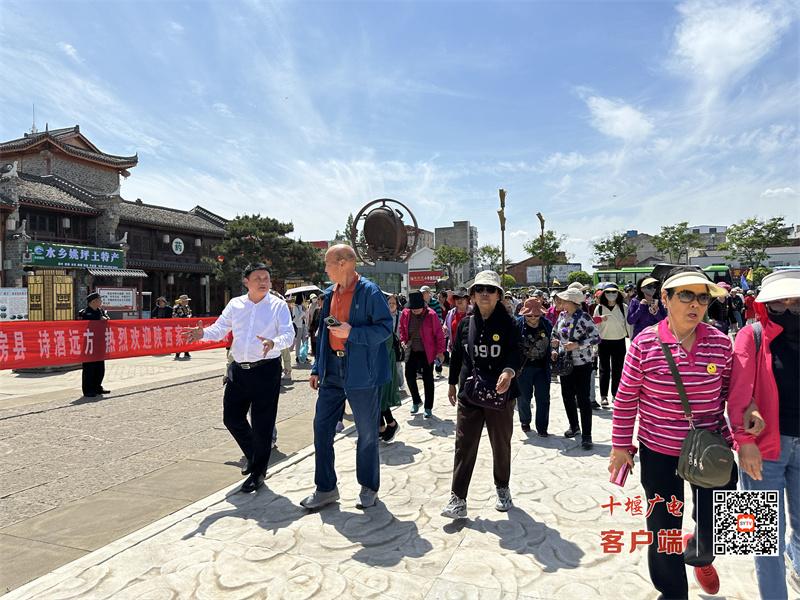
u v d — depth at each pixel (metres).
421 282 53.62
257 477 4.21
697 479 2.18
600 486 4.28
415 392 7.19
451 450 5.39
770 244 47.12
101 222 27.83
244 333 4.35
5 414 7.25
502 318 3.71
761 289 2.49
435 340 6.92
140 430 6.35
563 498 4.02
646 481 2.46
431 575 2.88
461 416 3.69
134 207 33.19
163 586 2.78
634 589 2.72
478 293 3.58
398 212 12.02
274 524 3.58
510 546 3.23
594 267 61.84
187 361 14.26
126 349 9.45
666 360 2.34
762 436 2.43
